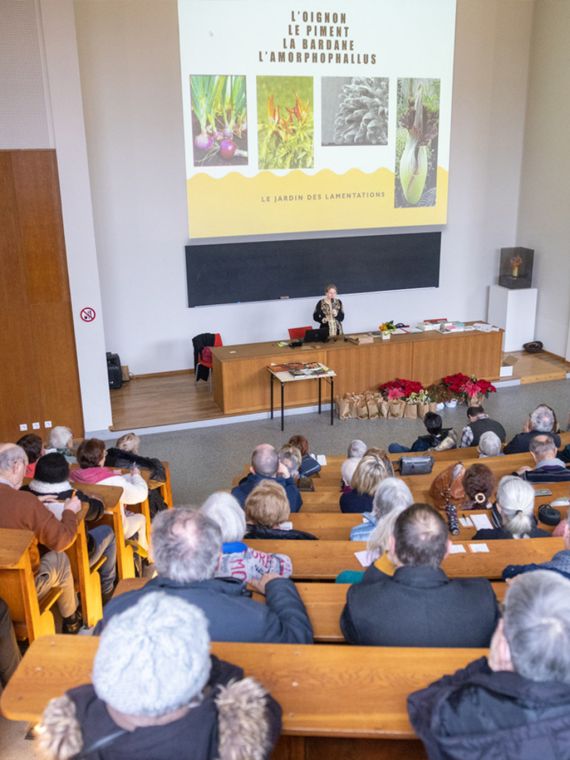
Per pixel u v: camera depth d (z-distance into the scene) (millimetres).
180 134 9383
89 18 8695
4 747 2764
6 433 7777
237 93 9305
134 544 4688
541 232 10797
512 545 3127
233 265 10016
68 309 7590
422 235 10727
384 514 3166
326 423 8625
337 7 9398
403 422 8656
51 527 3299
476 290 11305
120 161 9250
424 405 8727
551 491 4414
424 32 9820
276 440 8125
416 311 11125
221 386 8609
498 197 11086
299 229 10055
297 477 5168
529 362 10586
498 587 2586
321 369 8336
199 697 1367
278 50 9312
